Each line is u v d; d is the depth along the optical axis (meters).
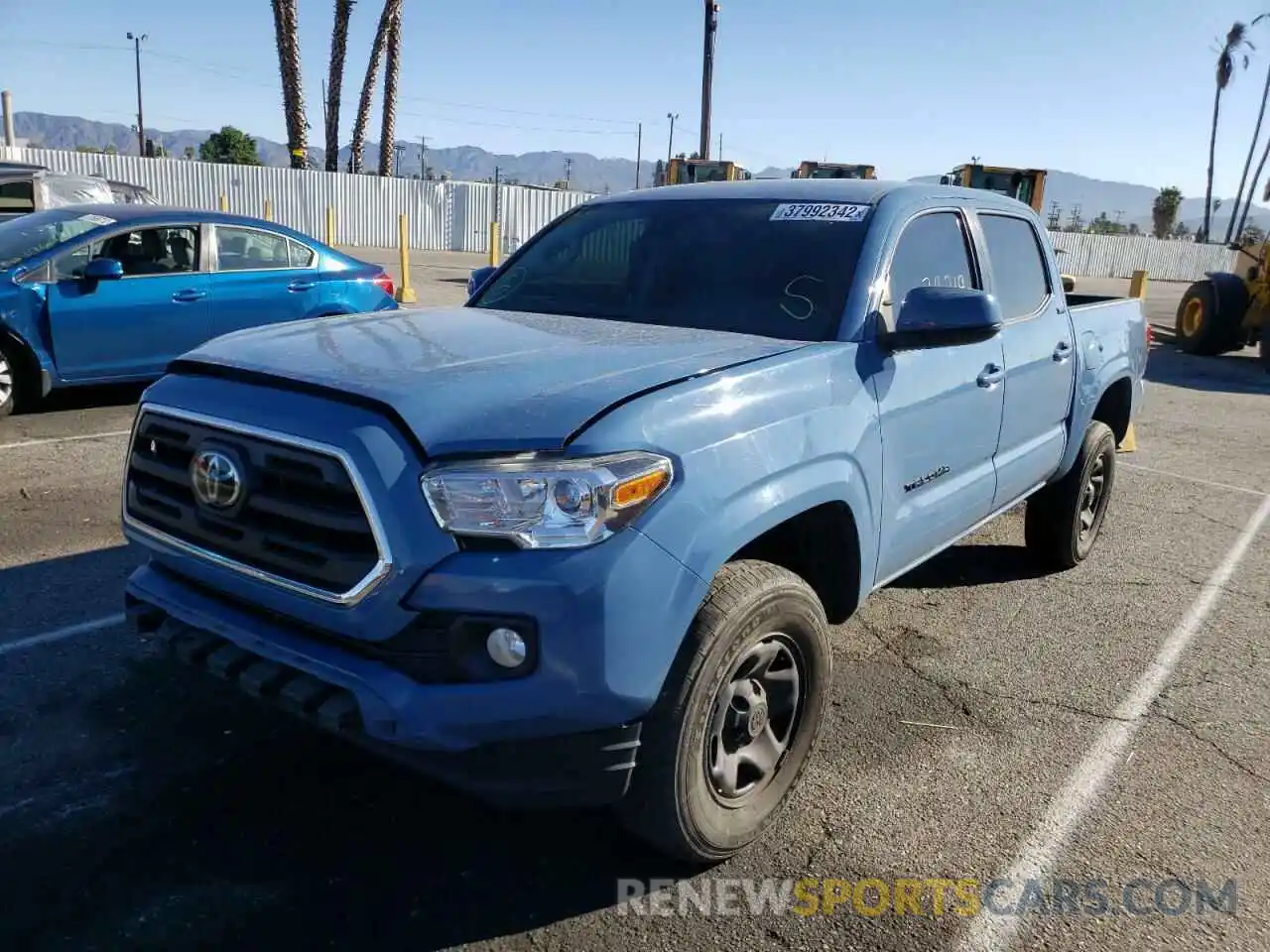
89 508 5.93
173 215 8.54
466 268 24.89
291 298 9.09
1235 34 56.12
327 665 2.53
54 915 2.64
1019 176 21.02
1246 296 16.17
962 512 4.12
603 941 2.68
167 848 2.95
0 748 3.41
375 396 2.56
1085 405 5.23
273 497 2.63
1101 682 4.38
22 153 29.03
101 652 4.13
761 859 3.05
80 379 8.10
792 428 2.96
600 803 2.63
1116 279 44.53
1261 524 6.96
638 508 2.49
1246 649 4.81
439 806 3.22
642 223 4.21
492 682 2.41
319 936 2.63
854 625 4.90
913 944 2.72
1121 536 6.54
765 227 3.91
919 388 3.62
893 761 3.65
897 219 3.81
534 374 2.78
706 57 25.00
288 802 3.20
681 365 2.91
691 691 2.64
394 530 2.41
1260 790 3.56
